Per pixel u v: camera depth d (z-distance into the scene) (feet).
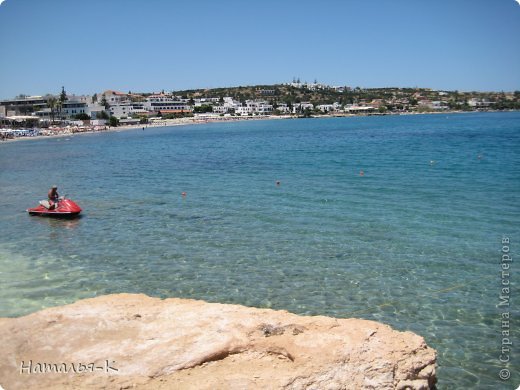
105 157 192.34
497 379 30.45
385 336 27.22
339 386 24.00
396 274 48.01
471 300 41.81
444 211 73.05
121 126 544.62
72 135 399.24
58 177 130.62
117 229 68.49
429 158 146.82
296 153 182.39
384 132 326.85
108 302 32.50
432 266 49.96
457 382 30.22
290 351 25.77
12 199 97.14
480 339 35.27
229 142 268.00
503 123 406.21
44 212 78.69
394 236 60.64
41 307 41.65
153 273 49.75
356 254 54.19
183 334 27.27
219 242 60.08
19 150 243.40
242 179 114.52
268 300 42.63
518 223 65.26
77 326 28.17
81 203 89.61
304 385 23.68
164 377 23.94
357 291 44.19
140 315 29.68
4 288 46.24
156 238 62.85
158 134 397.19
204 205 83.56
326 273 48.67
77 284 47.11
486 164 127.24
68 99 577.02
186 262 52.90
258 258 53.62
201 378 23.89
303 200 84.74
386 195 86.79
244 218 72.43
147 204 86.53
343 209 76.33
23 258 56.08
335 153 175.01
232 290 44.88
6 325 28.19
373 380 24.57
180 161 167.32
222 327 27.96
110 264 52.95
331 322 28.63
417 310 40.16
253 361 25.59
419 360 26.05
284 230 64.80
